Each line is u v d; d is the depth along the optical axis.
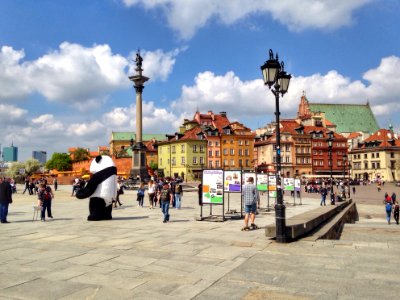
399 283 8.76
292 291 8.26
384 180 143.00
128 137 179.12
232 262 10.83
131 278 9.34
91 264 10.77
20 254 12.19
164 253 12.10
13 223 20.52
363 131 168.50
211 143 122.62
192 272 9.81
